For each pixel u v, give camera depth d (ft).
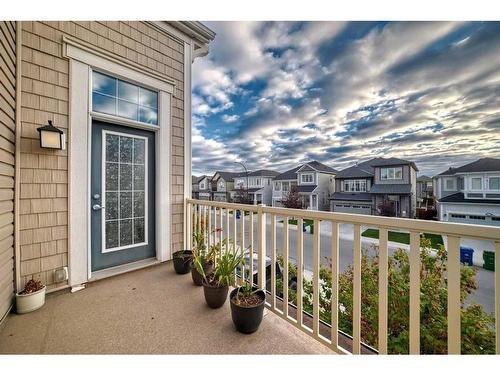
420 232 3.50
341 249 24.90
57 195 7.26
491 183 46.39
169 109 10.49
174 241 10.63
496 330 2.92
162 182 10.19
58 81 7.33
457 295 3.19
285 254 5.72
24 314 5.99
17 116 6.46
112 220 8.90
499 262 2.85
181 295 7.14
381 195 58.34
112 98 8.78
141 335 5.19
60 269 7.24
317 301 4.93
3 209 5.64
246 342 5.01
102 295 7.12
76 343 4.91
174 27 10.72
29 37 6.80
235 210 7.52
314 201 69.82
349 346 5.27
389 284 6.72
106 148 8.75
